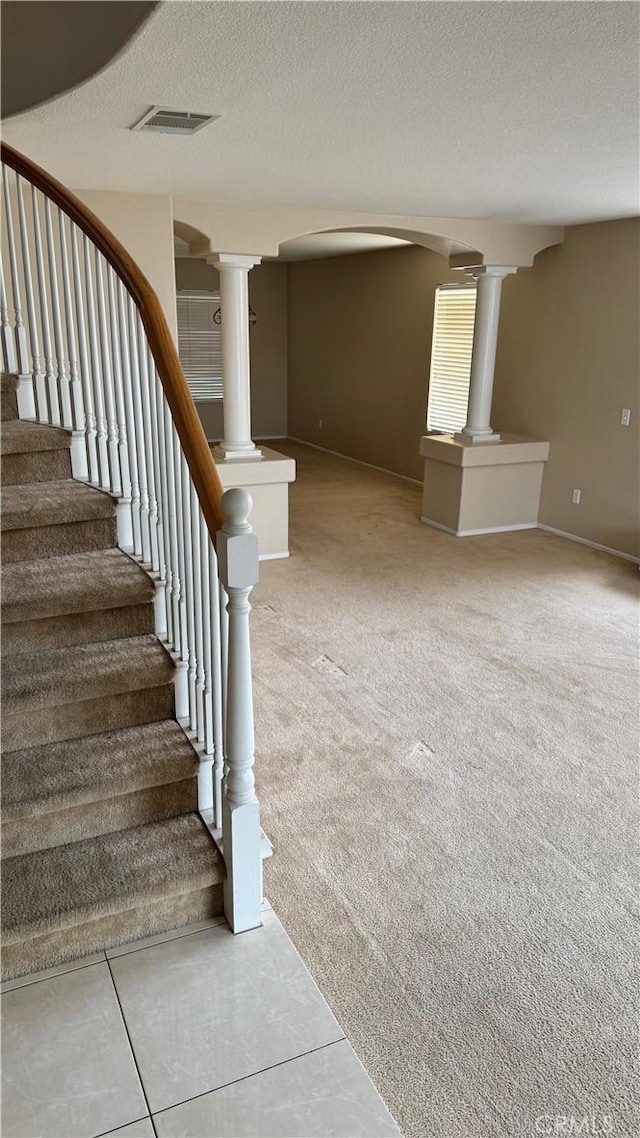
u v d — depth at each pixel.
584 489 5.92
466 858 2.46
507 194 4.29
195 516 2.06
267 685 3.60
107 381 2.72
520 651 4.02
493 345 6.00
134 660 2.35
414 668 3.80
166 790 2.20
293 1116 1.60
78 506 2.66
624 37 1.95
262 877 2.30
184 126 2.86
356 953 2.07
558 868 2.42
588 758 3.04
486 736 3.19
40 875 1.98
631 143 3.07
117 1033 1.76
